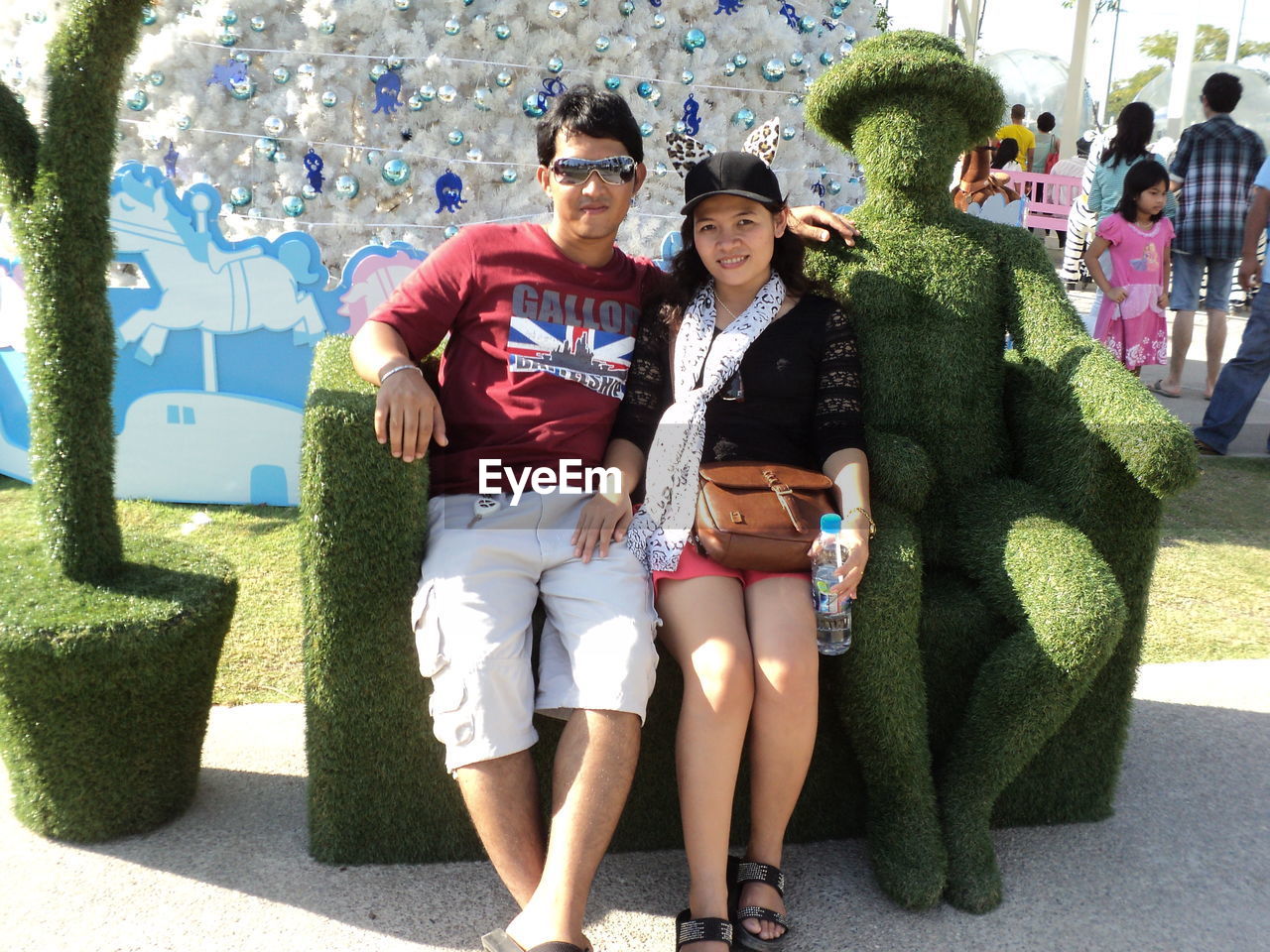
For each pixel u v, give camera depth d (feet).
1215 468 18.79
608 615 7.15
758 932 6.91
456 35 15.69
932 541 8.89
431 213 16.34
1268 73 46.60
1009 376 9.37
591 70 16.44
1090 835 8.46
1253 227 19.13
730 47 17.33
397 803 7.64
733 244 8.11
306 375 14.88
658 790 7.93
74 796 7.68
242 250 14.34
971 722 8.04
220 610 7.93
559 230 8.11
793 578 7.60
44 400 7.73
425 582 7.21
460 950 6.91
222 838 7.97
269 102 15.97
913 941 7.14
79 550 7.93
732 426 8.17
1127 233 20.10
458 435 7.91
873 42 9.40
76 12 7.34
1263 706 10.58
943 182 9.24
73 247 7.54
